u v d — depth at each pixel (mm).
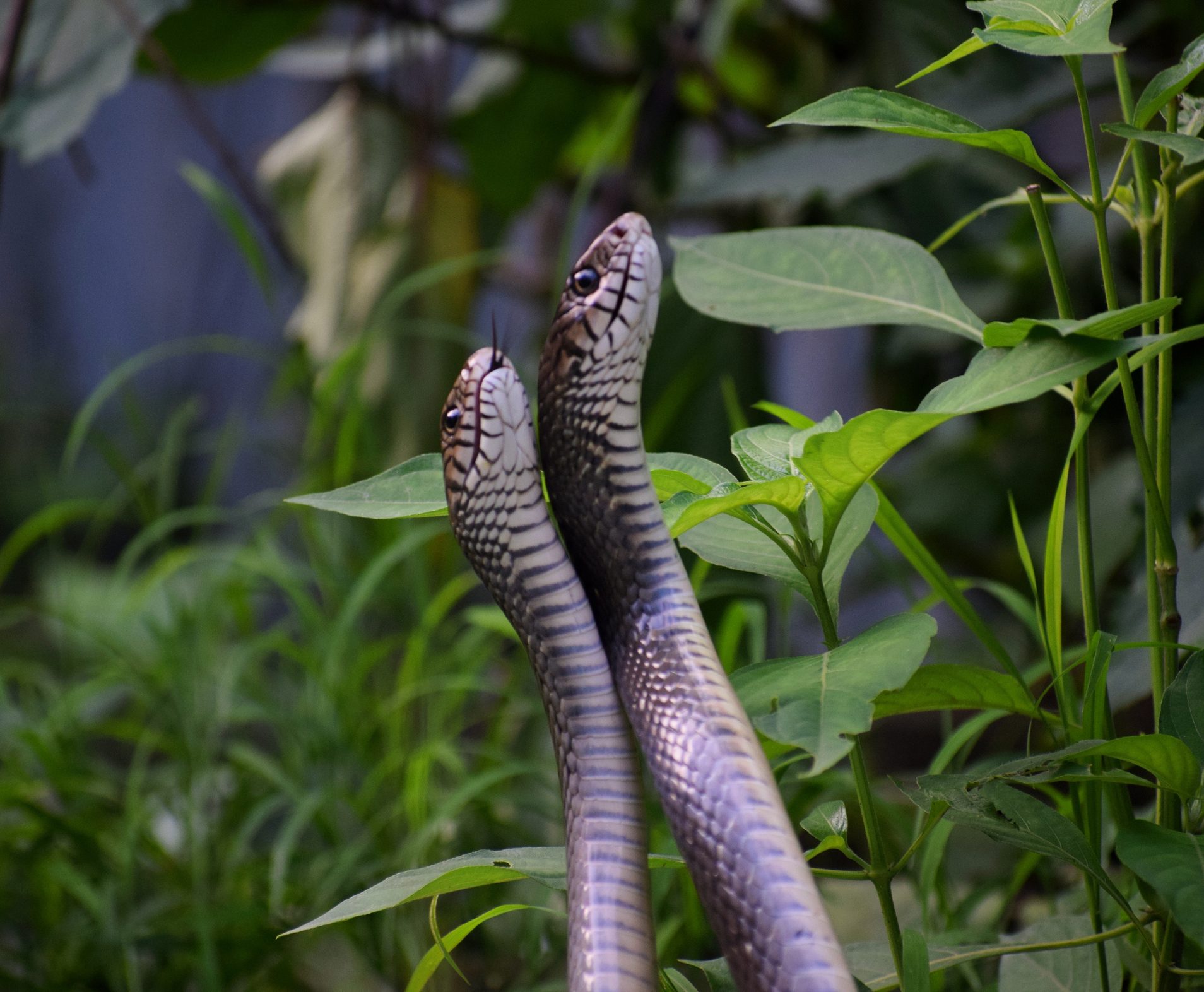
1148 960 2359
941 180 4828
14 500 12109
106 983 3189
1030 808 2279
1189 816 2314
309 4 5074
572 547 2236
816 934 2152
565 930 3049
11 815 3553
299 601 3602
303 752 3500
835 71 5297
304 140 5180
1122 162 2309
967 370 2258
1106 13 2236
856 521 2320
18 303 18672
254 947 2941
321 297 4918
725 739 2184
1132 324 2223
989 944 2430
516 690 3680
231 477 10711
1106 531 3580
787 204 5043
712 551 2334
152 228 18203
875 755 4566
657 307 2207
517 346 5457
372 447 3770
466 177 6074
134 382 17016
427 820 3061
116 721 4609
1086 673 2320
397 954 3014
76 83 3973
